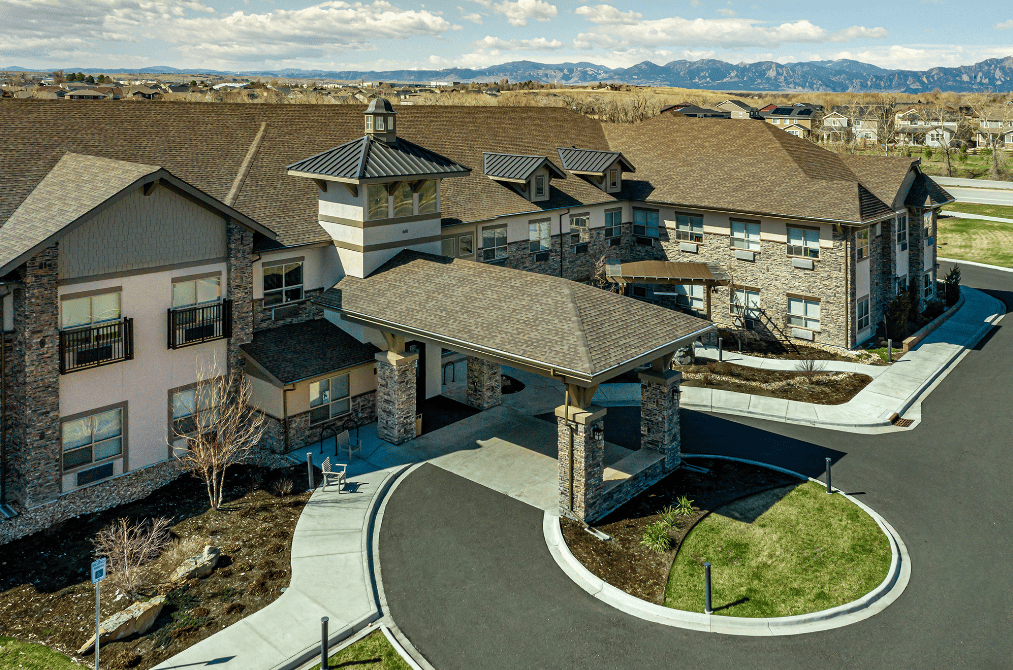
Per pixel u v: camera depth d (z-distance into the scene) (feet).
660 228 136.15
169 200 75.56
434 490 74.38
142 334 75.10
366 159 90.07
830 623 54.34
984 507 70.13
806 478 76.33
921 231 132.16
